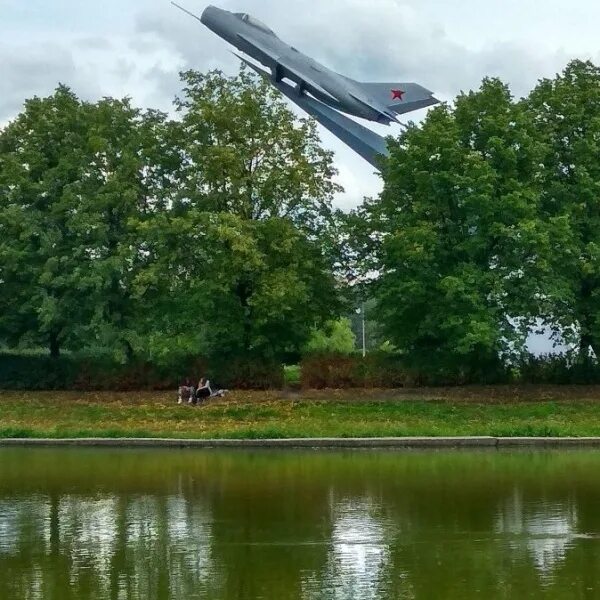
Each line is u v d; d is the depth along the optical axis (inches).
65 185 1582.2
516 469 868.6
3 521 629.0
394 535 575.5
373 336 1524.4
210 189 1558.8
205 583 461.7
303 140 1574.8
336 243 1563.7
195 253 1537.9
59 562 509.4
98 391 1562.5
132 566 499.2
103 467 914.1
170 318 1545.3
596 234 1439.5
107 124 1632.6
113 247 1593.3
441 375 1510.8
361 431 1136.2
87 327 1577.3
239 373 1529.3
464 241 1395.2
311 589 448.8
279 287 1439.5
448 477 819.4
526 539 560.7
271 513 653.3
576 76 1557.6
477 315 1346.0
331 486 775.1
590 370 1521.9
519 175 1437.0
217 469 893.2
